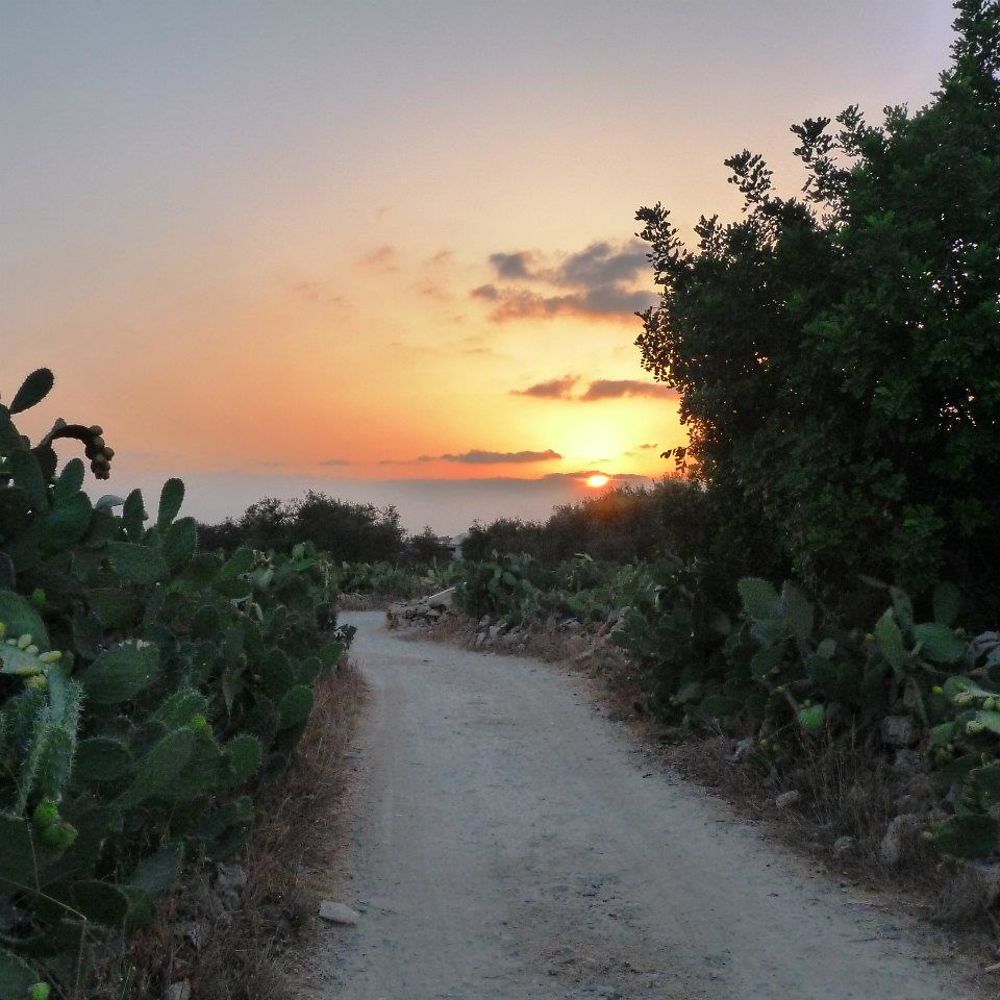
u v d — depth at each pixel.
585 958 4.36
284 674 5.97
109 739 3.47
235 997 3.78
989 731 5.40
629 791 7.12
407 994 4.02
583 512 39.84
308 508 39.44
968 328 6.95
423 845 5.94
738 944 4.48
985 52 8.39
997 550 8.00
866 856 5.40
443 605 20.62
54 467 4.78
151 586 4.85
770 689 7.21
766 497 8.25
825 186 8.70
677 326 8.88
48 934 3.15
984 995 3.89
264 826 5.41
